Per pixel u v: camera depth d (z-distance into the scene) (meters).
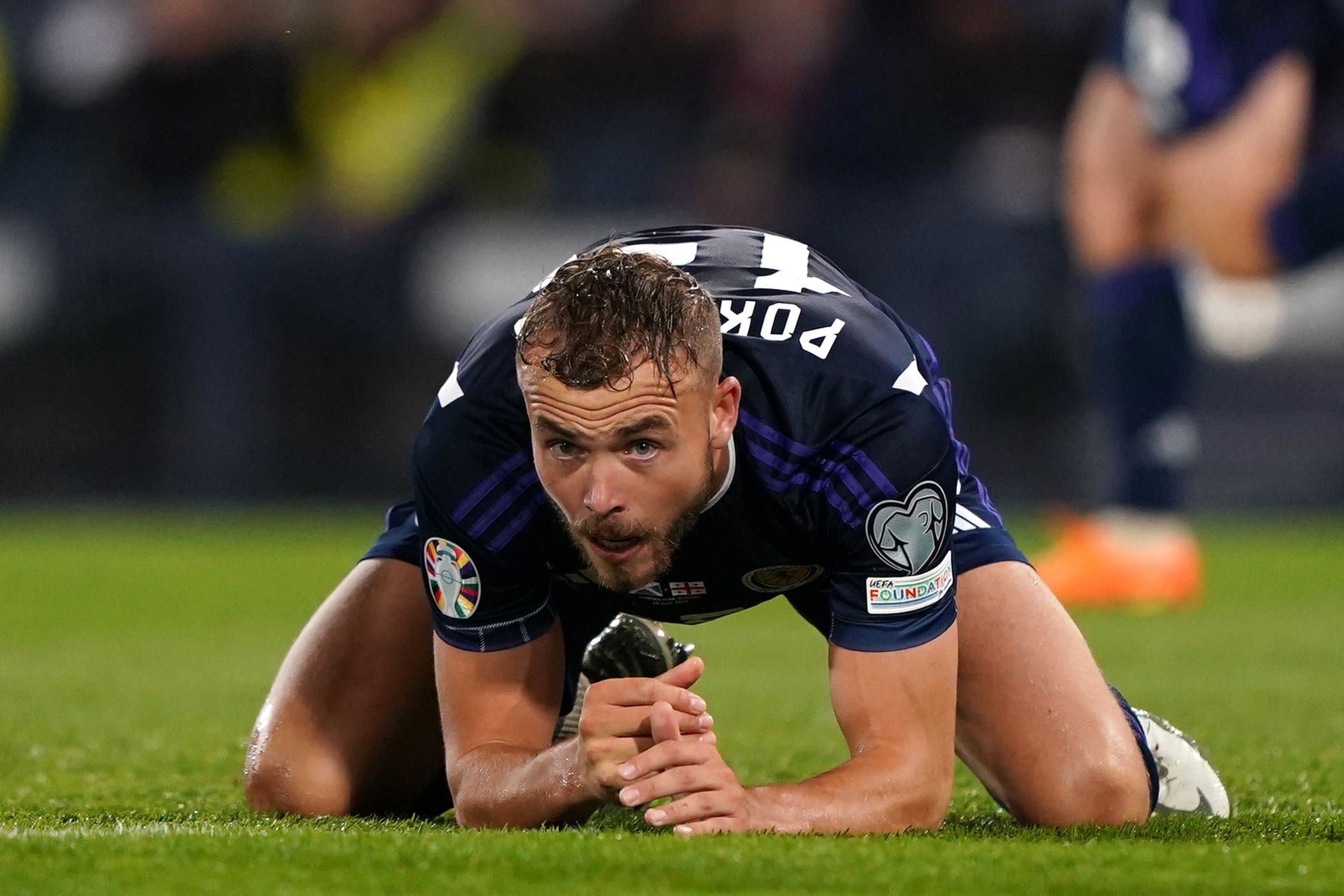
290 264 40.66
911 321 38.72
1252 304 24.19
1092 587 23.95
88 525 41.81
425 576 9.07
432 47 40.34
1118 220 22.44
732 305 8.82
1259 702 15.55
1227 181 22.12
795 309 8.81
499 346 8.80
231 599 27.67
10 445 42.91
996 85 39.19
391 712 10.10
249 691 17.05
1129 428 23.30
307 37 39.78
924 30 39.19
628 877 7.02
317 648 10.20
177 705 15.90
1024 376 38.84
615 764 8.23
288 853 7.42
